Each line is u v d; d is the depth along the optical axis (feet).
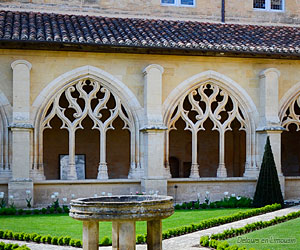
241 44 61.62
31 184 54.85
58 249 35.42
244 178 61.31
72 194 56.75
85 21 64.44
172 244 36.17
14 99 55.36
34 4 66.13
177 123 77.15
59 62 57.88
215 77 61.72
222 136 61.87
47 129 71.61
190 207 55.31
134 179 58.59
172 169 76.95
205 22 70.18
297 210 50.39
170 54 59.98
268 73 61.67
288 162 79.51
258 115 62.64
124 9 68.39
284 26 72.95
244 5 71.97
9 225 43.91
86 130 72.95
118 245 32.78
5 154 55.98
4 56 56.49
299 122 64.34
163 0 70.03
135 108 59.36
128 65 59.52
